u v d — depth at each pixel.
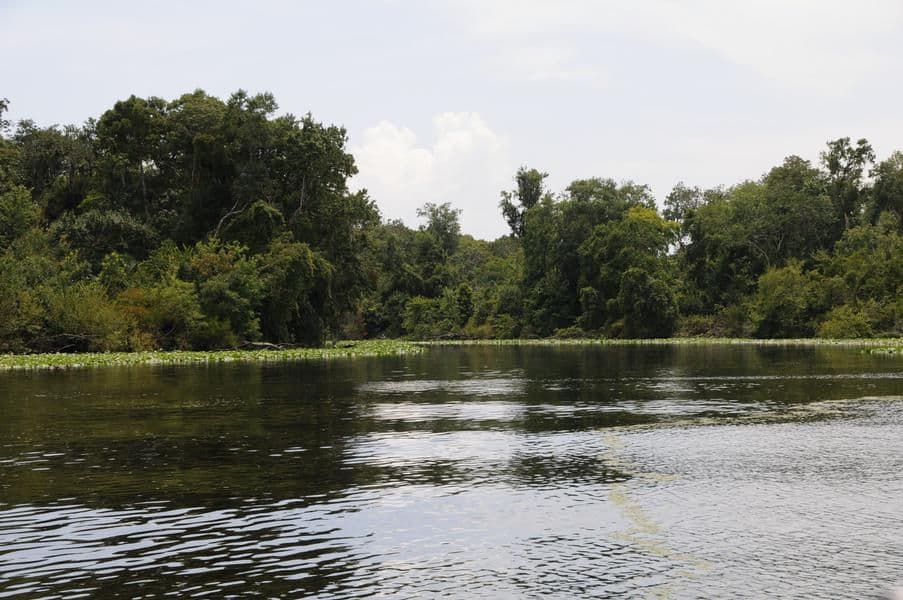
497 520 10.18
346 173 78.50
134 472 13.28
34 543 9.34
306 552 8.95
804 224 106.06
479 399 24.73
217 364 46.16
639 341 93.00
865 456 14.32
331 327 81.88
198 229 74.31
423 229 157.38
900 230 105.31
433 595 7.63
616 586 7.80
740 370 36.41
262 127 73.19
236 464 13.95
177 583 8.02
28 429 18.22
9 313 52.72
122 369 40.88
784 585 7.79
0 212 62.09
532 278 115.19
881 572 8.15
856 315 82.31
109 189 74.75
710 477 12.63
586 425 18.55
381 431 17.83
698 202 135.50
